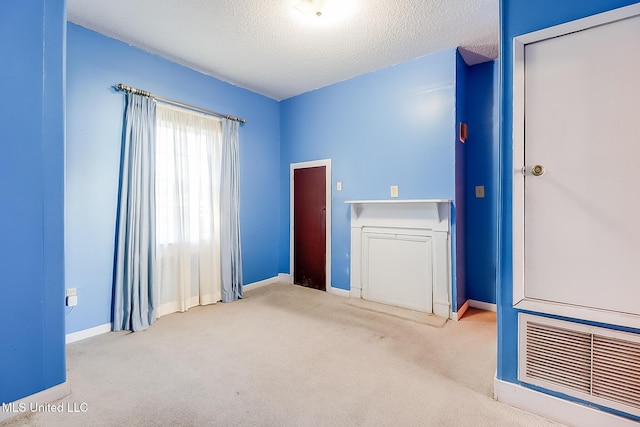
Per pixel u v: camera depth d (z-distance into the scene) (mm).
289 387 1763
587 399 1401
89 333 2484
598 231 1380
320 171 3904
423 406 1589
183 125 3143
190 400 1641
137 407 1581
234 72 3387
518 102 1552
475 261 3246
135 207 2691
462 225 3090
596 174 1382
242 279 3832
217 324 2748
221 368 1975
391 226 3250
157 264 2885
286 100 4312
